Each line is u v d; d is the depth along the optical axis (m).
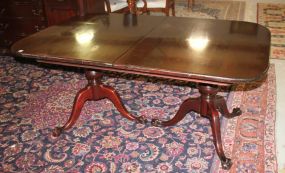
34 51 1.55
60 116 2.20
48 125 2.10
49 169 1.71
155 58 1.42
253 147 1.79
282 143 1.83
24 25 3.15
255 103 2.21
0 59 3.28
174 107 2.23
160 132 1.97
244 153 1.75
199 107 1.80
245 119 2.04
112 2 3.29
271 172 1.61
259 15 4.42
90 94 2.02
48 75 2.85
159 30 1.79
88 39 1.68
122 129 2.02
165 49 1.51
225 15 4.47
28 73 2.91
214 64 1.33
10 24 3.19
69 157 1.80
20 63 3.13
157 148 1.83
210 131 1.95
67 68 2.96
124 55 1.46
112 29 1.84
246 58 1.37
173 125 2.02
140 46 1.56
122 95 2.42
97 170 1.69
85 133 2.00
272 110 2.13
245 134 1.90
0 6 3.12
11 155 1.83
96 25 1.92
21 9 3.07
